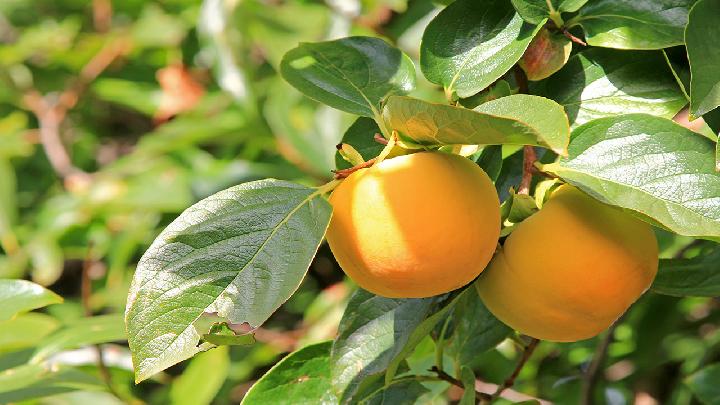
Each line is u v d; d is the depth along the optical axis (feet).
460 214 2.35
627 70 2.67
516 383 3.89
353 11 4.62
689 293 2.75
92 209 5.05
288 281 2.37
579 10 2.64
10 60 5.98
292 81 2.74
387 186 2.36
